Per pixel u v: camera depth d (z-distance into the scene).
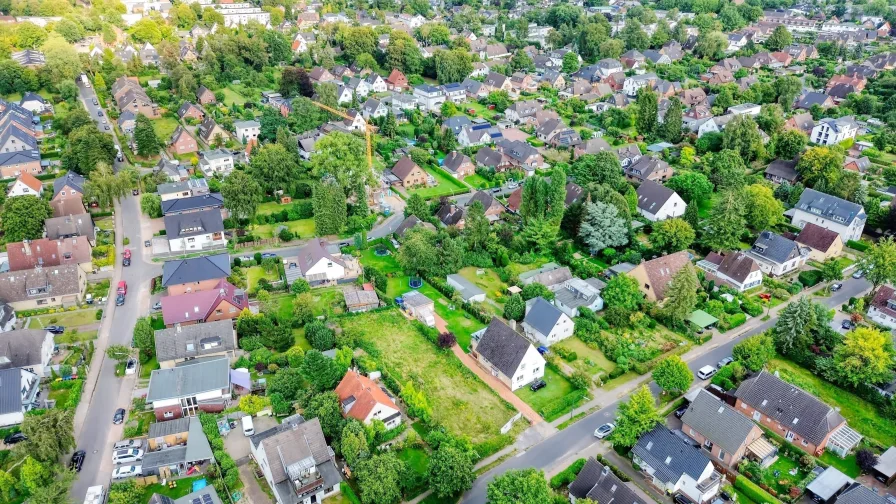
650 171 155.12
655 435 74.81
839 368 87.81
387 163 165.50
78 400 84.25
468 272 118.12
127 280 113.25
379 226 135.62
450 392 87.56
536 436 80.12
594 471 69.88
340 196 127.12
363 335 98.94
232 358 91.75
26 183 136.25
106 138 152.88
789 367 93.56
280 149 146.88
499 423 82.19
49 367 89.12
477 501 70.50
